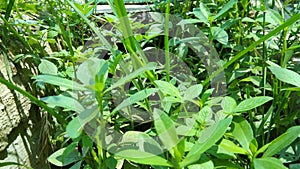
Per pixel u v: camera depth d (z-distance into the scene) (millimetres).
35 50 564
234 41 644
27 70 525
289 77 370
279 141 312
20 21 550
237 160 440
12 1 470
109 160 347
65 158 391
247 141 334
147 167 428
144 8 892
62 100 318
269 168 287
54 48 649
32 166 479
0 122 417
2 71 459
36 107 521
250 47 375
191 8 771
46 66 459
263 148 317
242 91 577
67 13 611
